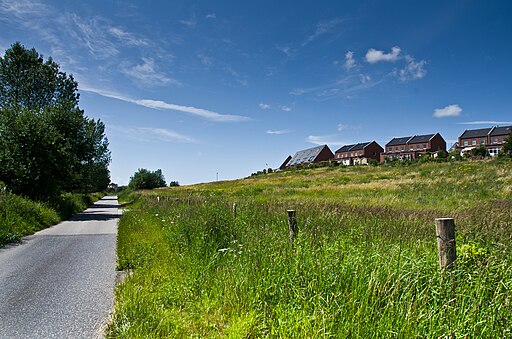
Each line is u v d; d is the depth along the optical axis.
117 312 4.67
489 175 35.78
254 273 5.02
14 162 21.34
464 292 3.73
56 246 10.51
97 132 48.72
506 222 8.86
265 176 86.06
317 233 7.31
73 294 5.86
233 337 3.83
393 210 13.78
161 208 17.06
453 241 4.04
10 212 13.70
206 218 8.59
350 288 4.20
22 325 4.58
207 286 5.44
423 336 3.32
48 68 36.84
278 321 3.95
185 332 4.15
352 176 53.84
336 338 3.45
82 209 30.30
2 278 6.86
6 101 34.56
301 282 4.52
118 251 9.01
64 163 23.67
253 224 8.91
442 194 24.88
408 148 104.62
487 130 95.62
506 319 3.31
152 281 6.03
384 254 5.04
